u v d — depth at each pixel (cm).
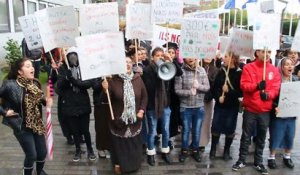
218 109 554
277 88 501
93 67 469
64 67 528
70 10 532
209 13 674
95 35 465
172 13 623
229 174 515
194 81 523
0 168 519
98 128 553
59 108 600
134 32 617
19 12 1249
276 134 532
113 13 558
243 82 504
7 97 415
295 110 511
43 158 456
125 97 487
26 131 423
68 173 511
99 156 573
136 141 505
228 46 534
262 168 520
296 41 527
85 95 541
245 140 525
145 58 618
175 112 583
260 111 504
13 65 421
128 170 501
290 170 534
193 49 521
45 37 543
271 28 487
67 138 627
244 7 1014
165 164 549
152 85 520
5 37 1101
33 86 426
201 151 603
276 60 769
